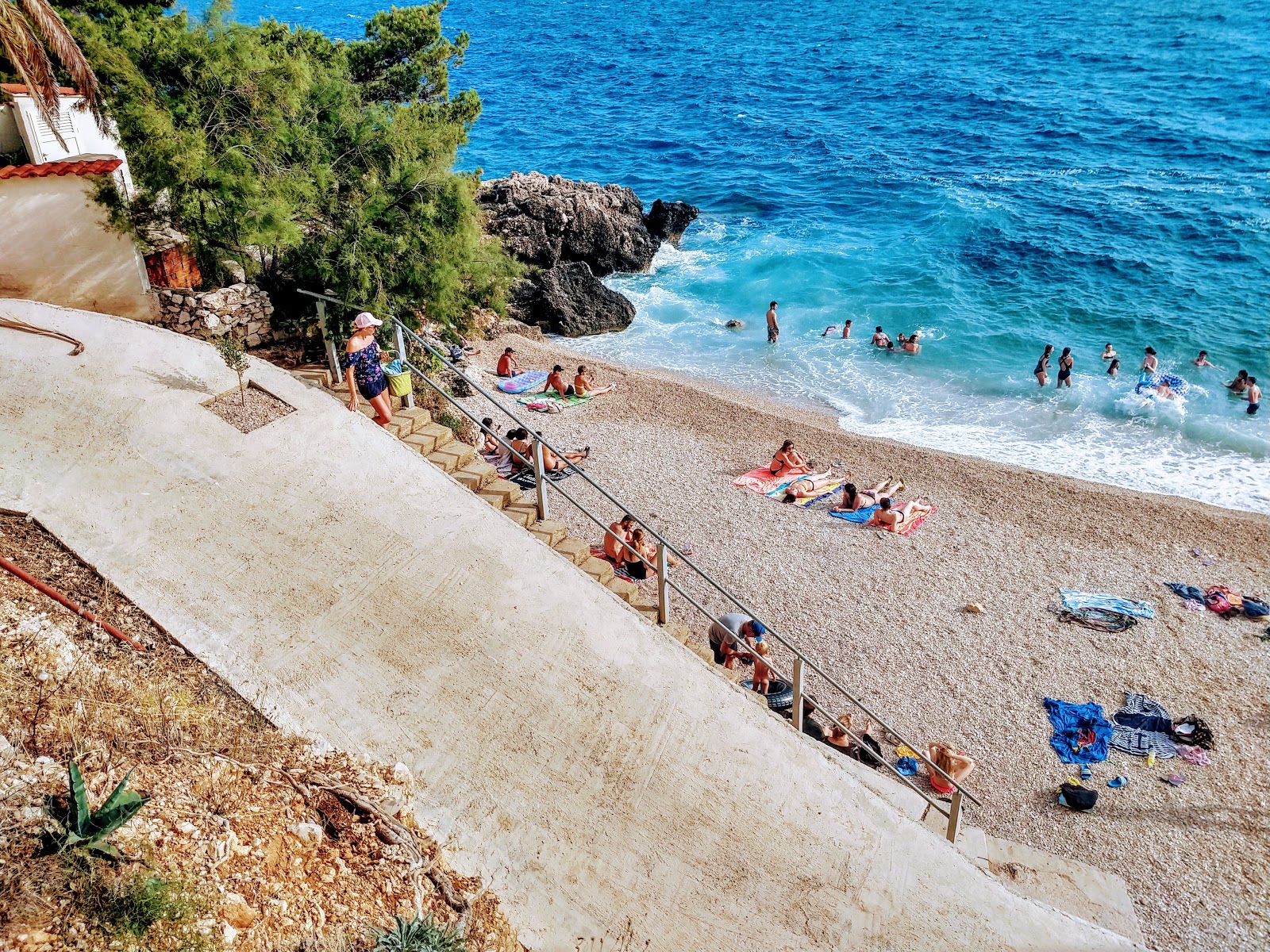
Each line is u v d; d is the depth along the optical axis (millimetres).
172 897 4699
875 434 22453
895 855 7145
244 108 14148
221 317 13531
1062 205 39688
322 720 7039
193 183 13500
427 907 5773
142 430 9414
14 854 4648
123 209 12875
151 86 13531
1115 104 57719
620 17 121062
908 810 9438
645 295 32812
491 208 32750
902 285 32281
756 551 16703
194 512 8578
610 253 34469
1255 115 52625
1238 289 30422
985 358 26531
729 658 12820
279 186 13688
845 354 27328
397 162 14859
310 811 5957
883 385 25234
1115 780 11812
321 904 5320
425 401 16234
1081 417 22891
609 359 27594
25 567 7465
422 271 14742
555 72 85562
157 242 13547
